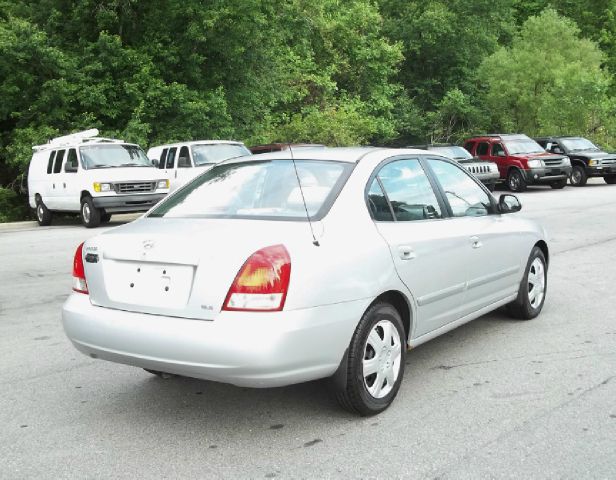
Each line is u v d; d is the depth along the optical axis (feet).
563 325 20.84
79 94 78.74
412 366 17.16
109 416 14.20
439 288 15.99
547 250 22.22
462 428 13.11
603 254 34.27
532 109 133.80
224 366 11.89
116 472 11.57
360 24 131.23
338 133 104.17
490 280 18.54
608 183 93.66
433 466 11.50
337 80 133.49
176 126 81.76
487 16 158.40
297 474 11.33
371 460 11.79
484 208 19.16
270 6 86.48
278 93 97.60
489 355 17.93
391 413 13.99
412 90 155.63
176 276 12.65
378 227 14.51
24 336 20.89
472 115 148.25
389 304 14.21
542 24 137.39
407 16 153.38
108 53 80.79
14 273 32.76
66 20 84.94
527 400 14.56
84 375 16.98
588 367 16.72
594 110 117.50
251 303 11.96
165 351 12.34
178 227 13.66
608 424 13.15
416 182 16.52
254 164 15.89
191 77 85.40
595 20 176.96
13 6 85.81
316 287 12.48
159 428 13.51
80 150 57.82
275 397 15.12
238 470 11.55
